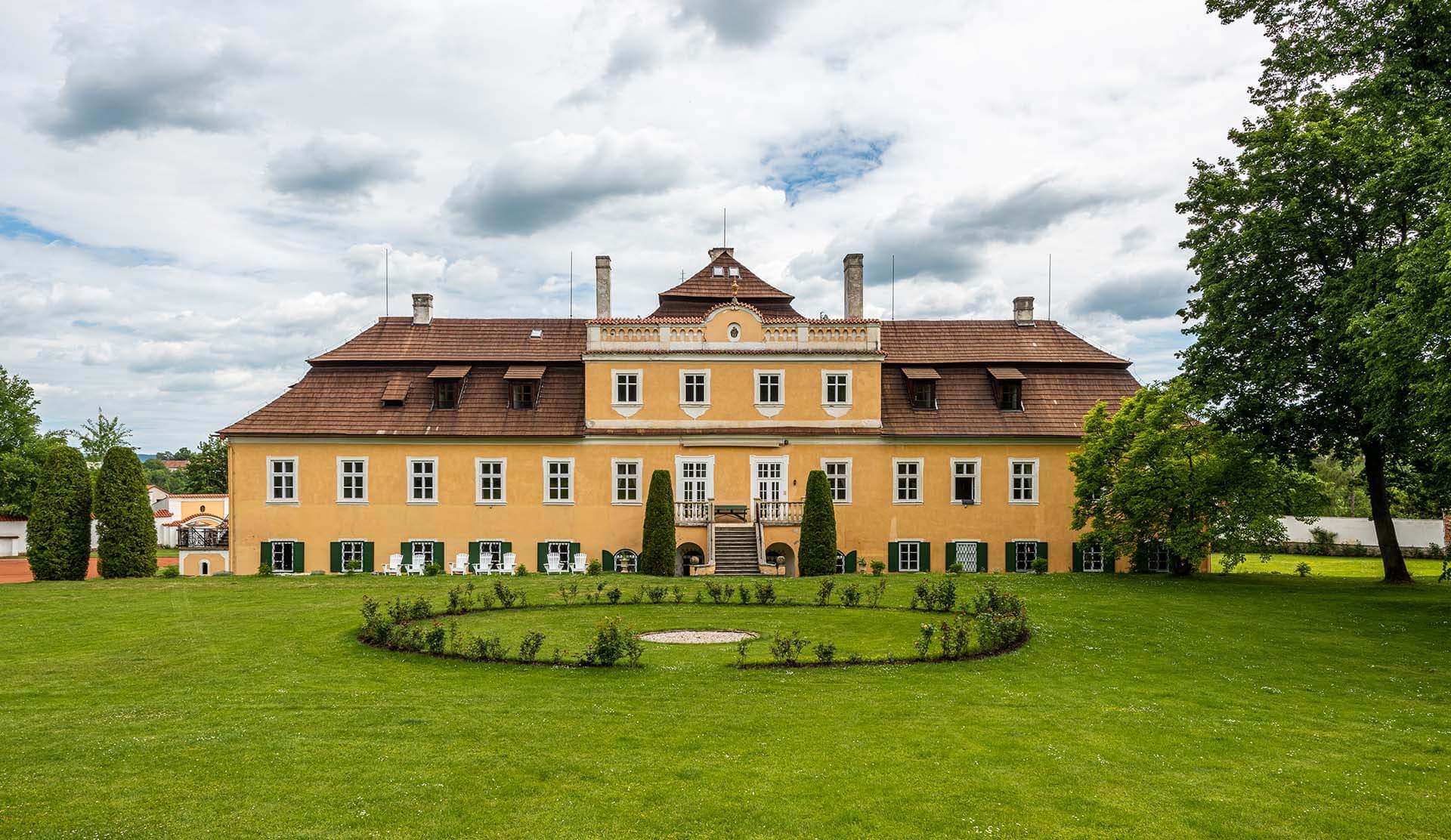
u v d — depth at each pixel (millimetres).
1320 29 28625
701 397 40844
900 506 40781
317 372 42156
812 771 11695
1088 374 43125
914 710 14641
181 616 23906
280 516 39906
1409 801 10969
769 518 38469
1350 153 27500
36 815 10016
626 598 26594
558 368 42281
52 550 34344
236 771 11453
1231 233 30594
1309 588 30234
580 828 9938
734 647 19766
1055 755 12477
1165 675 17953
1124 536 34375
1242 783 11539
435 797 10711
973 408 41625
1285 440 30891
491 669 17406
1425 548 56750
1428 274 20641
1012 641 20328
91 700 15109
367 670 17438
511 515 40219
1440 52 25594
